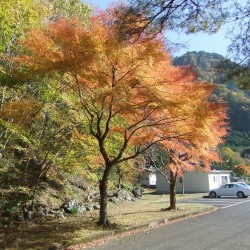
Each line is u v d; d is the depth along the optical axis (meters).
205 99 10.75
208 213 17.05
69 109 13.26
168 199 26.64
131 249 8.89
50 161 15.22
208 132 11.80
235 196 29.09
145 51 9.05
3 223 12.09
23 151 16.62
